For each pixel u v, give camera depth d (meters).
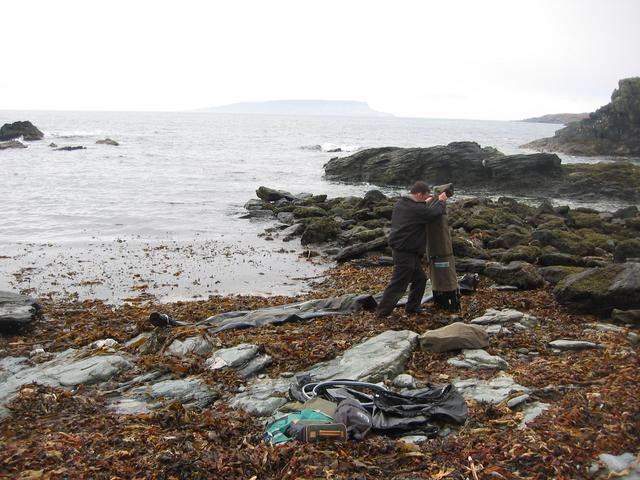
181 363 7.07
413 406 5.46
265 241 18.64
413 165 37.44
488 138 124.12
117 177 34.62
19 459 4.47
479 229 18.05
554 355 7.21
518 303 9.55
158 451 4.64
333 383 6.08
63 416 5.66
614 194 33.50
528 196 34.66
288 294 12.49
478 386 6.12
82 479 4.15
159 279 13.71
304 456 4.45
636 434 4.63
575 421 4.92
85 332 9.13
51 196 26.58
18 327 9.24
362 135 116.94
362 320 8.86
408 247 8.73
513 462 4.35
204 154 55.16
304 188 34.75
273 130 130.38
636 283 8.55
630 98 67.00
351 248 15.62
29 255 15.94
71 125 121.62
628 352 6.93
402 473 4.35
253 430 5.29
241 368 7.01
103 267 14.76
